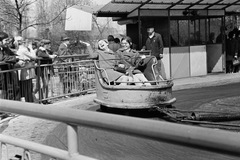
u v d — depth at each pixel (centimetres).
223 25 1505
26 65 923
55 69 1027
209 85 1273
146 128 162
